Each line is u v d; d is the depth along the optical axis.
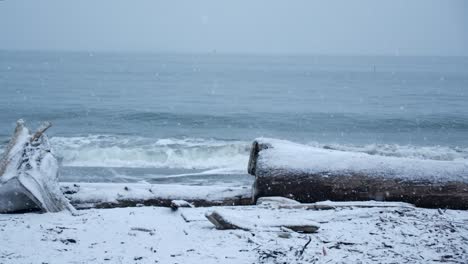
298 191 8.16
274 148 8.76
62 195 7.69
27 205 7.36
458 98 55.72
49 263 4.99
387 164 8.29
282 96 55.94
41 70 101.81
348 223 6.53
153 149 21.97
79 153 21.22
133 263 4.98
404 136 30.84
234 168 19.59
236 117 36.62
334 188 8.07
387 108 44.78
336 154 8.54
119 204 8.39
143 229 6.26
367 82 85.94
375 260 5.01
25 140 7.85
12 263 4.98
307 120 36.28
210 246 5.50
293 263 4.90
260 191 8.31
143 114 35.88
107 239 5.88
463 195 7.95
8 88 57.25
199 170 19.28
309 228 6.09
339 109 43.41
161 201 8.48
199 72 113.44
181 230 6.23
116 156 21.53
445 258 5.09
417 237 5.86
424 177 8.10
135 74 96.94
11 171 7.43
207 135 29.09
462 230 6.22
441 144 28.02
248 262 4.95
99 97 49.97
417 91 65.94
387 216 6.86
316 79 93.06
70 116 34.91
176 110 39.97
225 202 8.60
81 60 185.75
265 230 6.03
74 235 6.05
